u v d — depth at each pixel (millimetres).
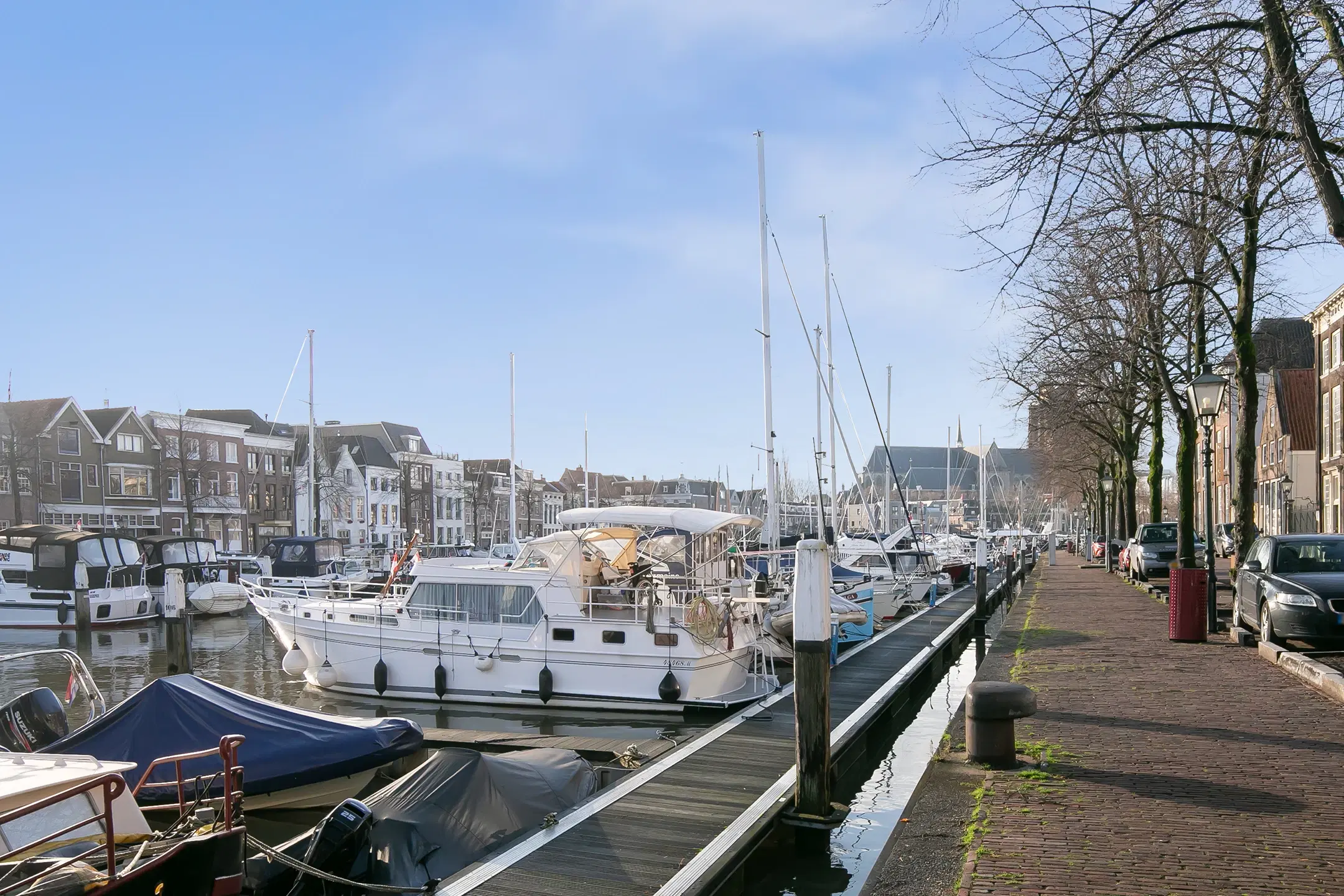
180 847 7090
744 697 17391
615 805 9742
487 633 18141
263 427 78750
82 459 60062
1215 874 6293
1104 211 11633
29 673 24797
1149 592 29609
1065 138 9172
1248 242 17469
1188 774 8633
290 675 23000
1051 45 9188
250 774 10906
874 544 39562
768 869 9219
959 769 9109
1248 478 18891
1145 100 10062
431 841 8625
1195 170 11523
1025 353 28531
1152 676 13789
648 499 124188
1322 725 10445
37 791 7641
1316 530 47062
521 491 110250
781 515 64062
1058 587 34219
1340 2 8484
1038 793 8211
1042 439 45281
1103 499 54438
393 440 93688
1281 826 7203
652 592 17188
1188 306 23047
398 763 12555
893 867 6734
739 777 10867
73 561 34875
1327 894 5922
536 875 7852
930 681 21219
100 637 32719
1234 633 17250
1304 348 54594
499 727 16797
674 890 7469
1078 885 6168
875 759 14469
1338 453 43875
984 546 32406
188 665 18312
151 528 64562
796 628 9328
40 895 6738
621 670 17344
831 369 38906
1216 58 9492
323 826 8547
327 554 43375
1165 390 22906
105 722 11195
